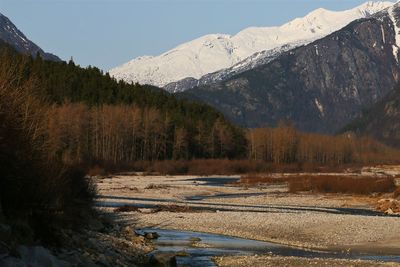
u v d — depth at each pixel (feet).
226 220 186.70
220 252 130.31
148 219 188.03
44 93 142.51
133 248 126.31
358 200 277.64
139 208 222.69
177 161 554.87
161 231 164.86
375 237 155.22
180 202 262.47
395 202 241.14
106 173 462.60
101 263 99.55
